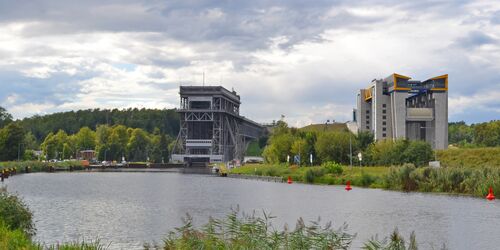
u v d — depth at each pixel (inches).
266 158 7795.3
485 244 1563.7
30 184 4771.2
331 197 3142.2
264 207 2596.0
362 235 1713.8
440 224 1956.2
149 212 2463.1
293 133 7426.2
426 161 5049.2
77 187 4426.7
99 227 1957.4
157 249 1214.3
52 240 1665.8
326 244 1029.8
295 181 5093.5
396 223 1985.7
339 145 5664.4
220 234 1080.2
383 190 3715.6
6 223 1378.0
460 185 3420.3
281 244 1015.6
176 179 6200.8
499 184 3078.2
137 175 7500.0
